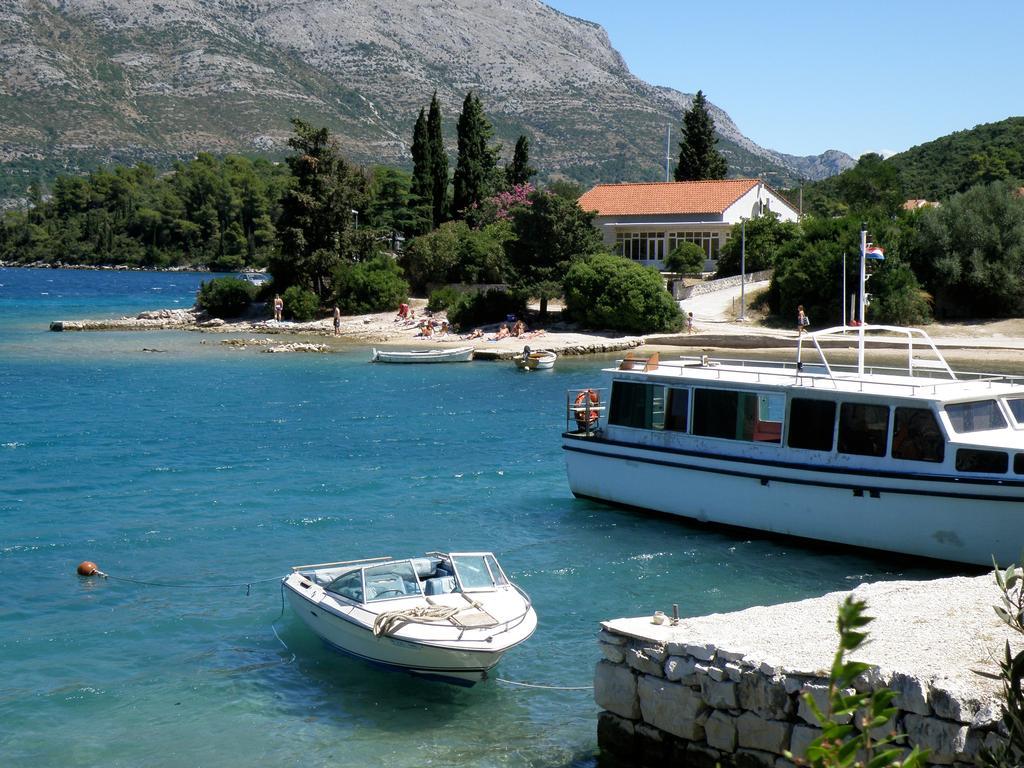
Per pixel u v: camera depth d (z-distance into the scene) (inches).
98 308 4446.4
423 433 1563.7
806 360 2333.9
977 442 823.1
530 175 4416.8
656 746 518.0
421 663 633.6
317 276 3585.1
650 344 2662.4
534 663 681.6
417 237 3705.7
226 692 645.3
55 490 1192.8
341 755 563.2
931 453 841.5
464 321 3014.3
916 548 848.3
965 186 5812.0
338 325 3120.1
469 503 1114.7
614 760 536.1
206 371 2346.2
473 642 618.8
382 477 1252.5
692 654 505.0
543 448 1437.0
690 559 892.6
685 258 3565.5
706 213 3681.1
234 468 1312.7
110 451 1428.4
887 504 856.9
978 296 2839.6
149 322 3447.3
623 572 861.8
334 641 693.9
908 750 426.0
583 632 733.9
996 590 587.5
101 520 1061.8
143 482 1235.2
